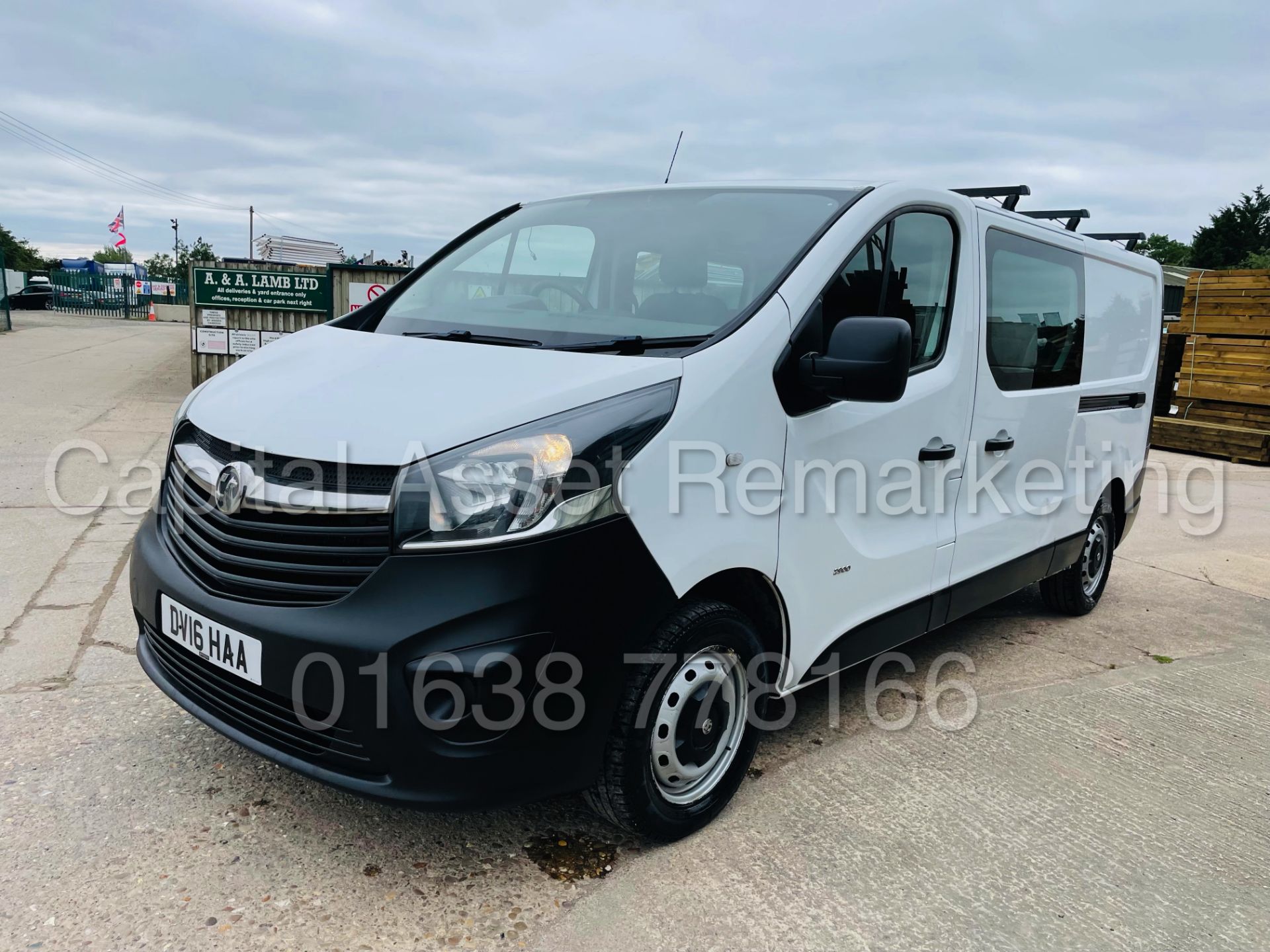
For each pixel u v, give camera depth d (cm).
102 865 233
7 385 1168
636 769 233
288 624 209
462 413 215
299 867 237
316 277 1195
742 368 244
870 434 290
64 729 300
